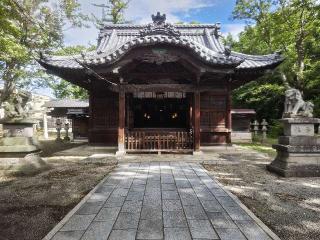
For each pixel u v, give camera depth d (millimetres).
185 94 14500
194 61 11203
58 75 13594
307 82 21344
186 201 5676
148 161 10836
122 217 4754
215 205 5410
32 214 5035
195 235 4020
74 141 21281
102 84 14359
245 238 3912
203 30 17938
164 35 11039
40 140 22875
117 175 8289
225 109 14633
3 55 12078
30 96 9914
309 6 18797
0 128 22141
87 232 4121
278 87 21750
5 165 8719
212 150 14102
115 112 14945
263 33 21922
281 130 22094
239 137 20000
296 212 5105
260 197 6074
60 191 6590
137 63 11914
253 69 13039
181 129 14797
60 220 4746
